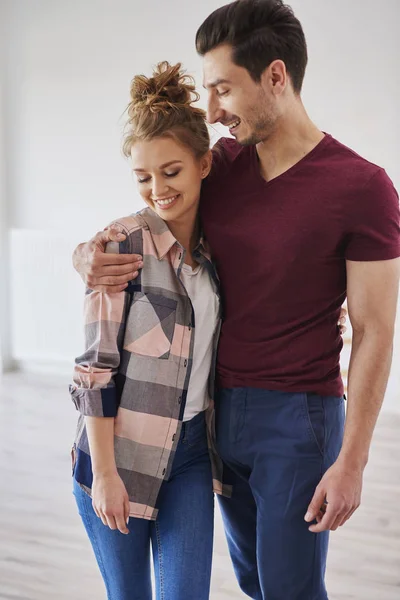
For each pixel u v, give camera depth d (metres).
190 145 1.51
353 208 1.48
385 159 4.72
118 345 1.53
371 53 4.66
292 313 1.59
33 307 5.82
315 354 1.60
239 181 1.61
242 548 1.86
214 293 1.63
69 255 5.67
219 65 1.47
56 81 5.58
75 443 1.63
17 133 5.76
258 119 1.49
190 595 1.54
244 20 1.44
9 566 2.81
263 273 1.57
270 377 1.61
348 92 4.75
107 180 5.51
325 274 1.55
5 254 5.85
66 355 5.77
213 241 1.62
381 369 1.52
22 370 5.89
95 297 1.52
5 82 5.73
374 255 1.49
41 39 5.60
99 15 5.40
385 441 4.16
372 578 2.74
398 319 4.67
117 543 1.57
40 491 3.48
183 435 1.62
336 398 1.65
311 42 4.79
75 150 5.58
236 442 1.65
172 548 1.57
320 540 1.63
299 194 1.53
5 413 4.71
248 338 1.62
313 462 1.60
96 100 5.47
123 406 1.53
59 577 2.73
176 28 5.18
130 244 1.52
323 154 1.54
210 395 1.67
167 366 1.54
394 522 3.18
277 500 1.61
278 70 1.47
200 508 1.60
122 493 1.49
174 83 1.53
